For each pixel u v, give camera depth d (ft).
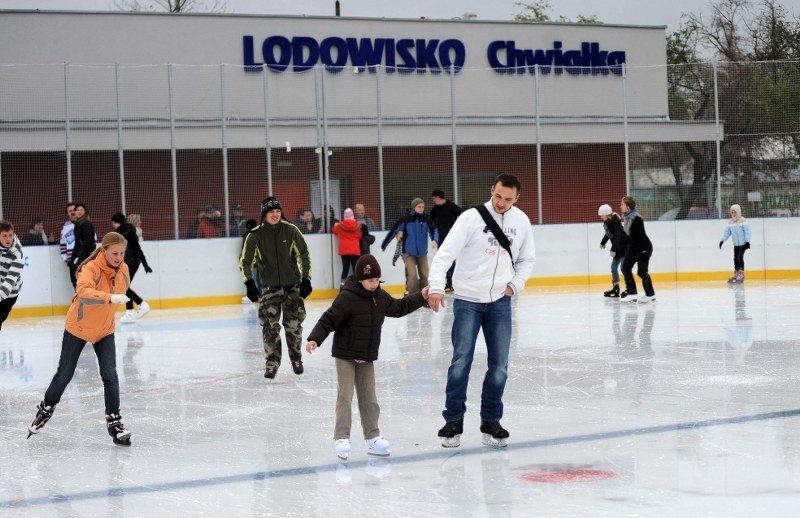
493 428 23.66
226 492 20.54
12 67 69.97
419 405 29.25
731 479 20.02
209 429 27.09
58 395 25.91
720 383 31.35
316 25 89.51
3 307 40.14
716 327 46.11
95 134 68.49
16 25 81.30
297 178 73.10
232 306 68.08
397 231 67.05
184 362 40.27
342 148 74.43
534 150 80.84
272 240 34.45
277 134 73.31
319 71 77.15
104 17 83.15
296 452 24.00
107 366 25.59
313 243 72.28
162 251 68.33
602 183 81.46
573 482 20.21
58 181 67.62
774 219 77.56
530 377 33.71
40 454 24.77
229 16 86.48
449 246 23.08
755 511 17.88
